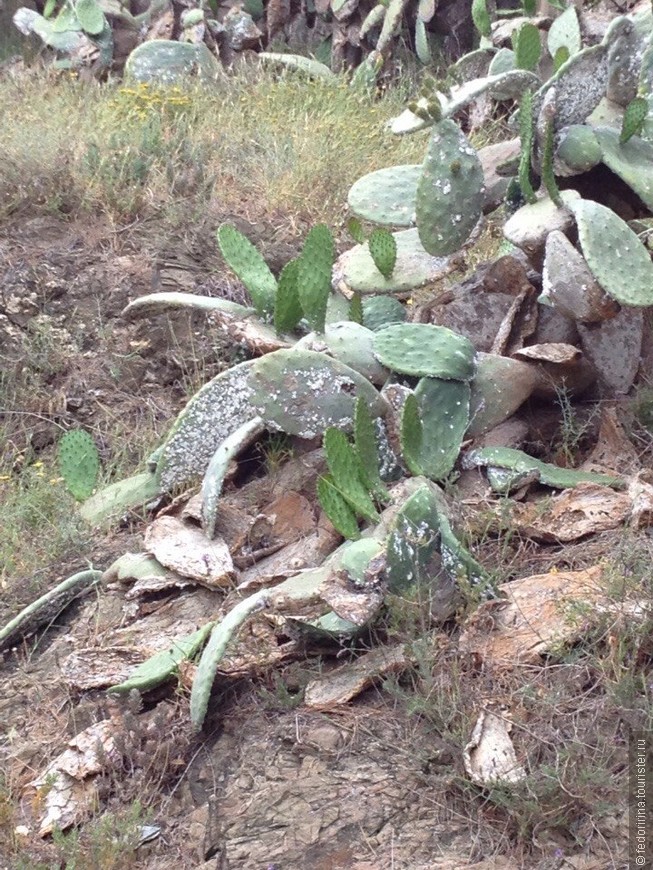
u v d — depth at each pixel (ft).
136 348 13.51
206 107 17.75
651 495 9.02
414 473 9.73
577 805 6.93
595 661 7.66
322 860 7.13
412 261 11.10
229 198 15.29
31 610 9.86
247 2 22.47
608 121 10.87
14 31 23.65
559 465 10.27
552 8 17.89
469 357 10.19
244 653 8.62
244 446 10.49
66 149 15.75
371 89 19.66
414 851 7.04
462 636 8.11
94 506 11.35
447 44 20.76
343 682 8.23
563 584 8.43
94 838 7.57
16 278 14.01
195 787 7.99
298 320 11.12
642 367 10.70
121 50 21.83
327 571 8.73
